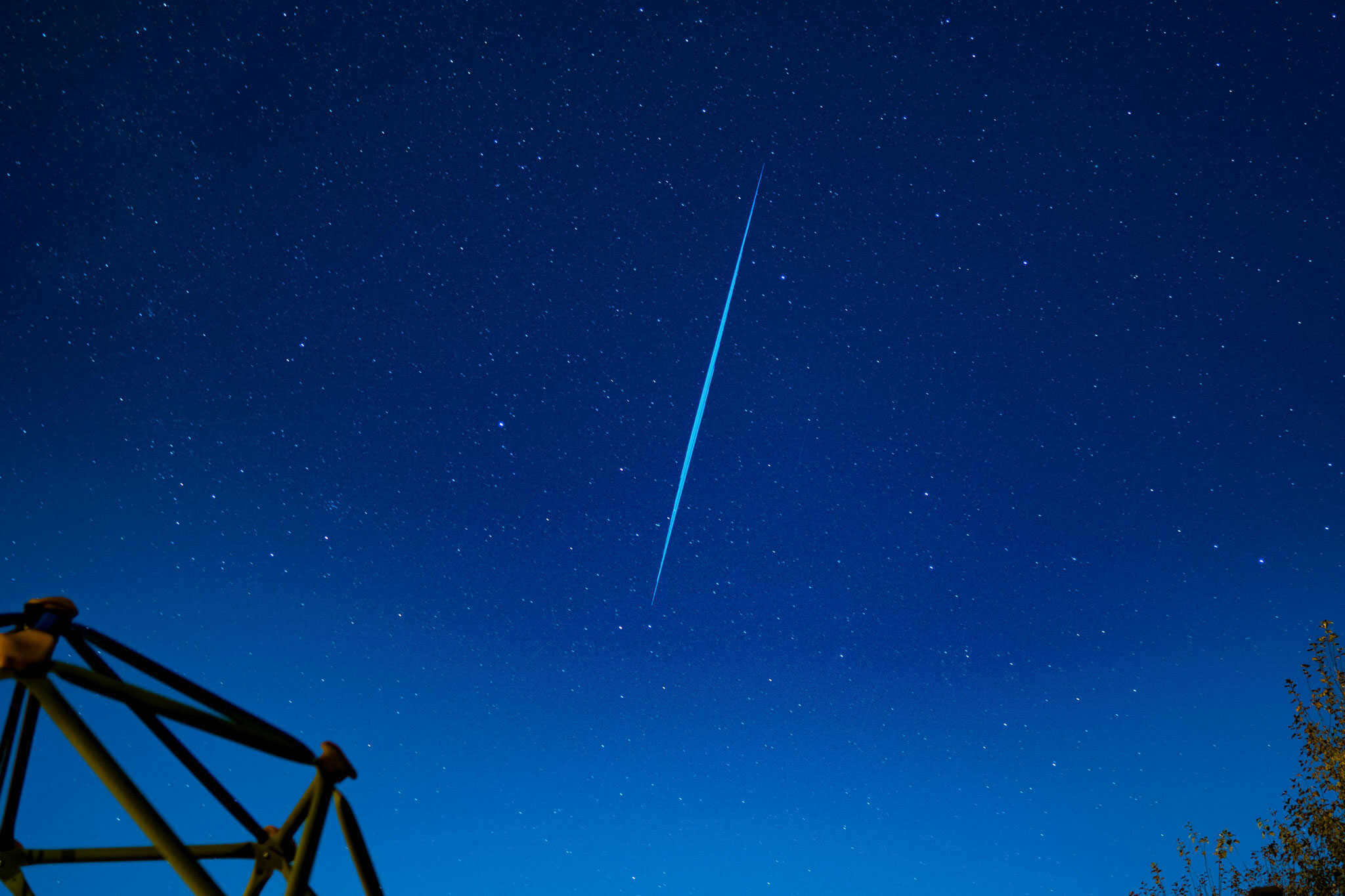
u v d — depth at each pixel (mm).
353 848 3896
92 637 3676
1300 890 11523
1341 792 11727
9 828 4055
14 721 4008
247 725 3449
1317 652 12547
